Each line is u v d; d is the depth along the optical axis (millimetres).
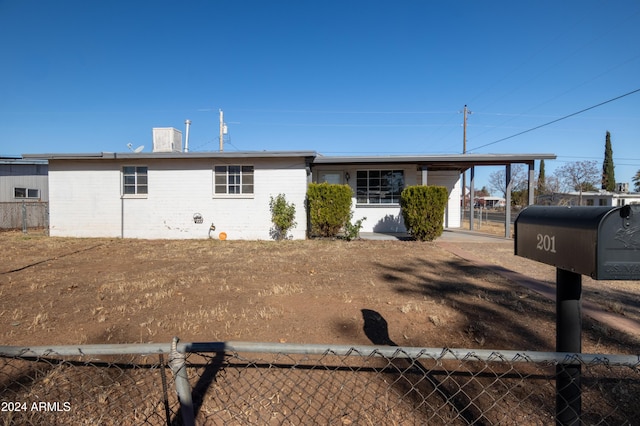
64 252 9031
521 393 2621
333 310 4273
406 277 6098
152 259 8000
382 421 2330
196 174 11961
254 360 2984
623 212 1381
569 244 1549
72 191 12148
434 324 3859
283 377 2795
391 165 14094
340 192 11352
